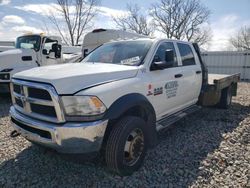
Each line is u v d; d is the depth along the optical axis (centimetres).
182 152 404
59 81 287
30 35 902
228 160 376
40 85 292
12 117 344
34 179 322
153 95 382
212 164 363
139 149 343
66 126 278
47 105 292
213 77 703
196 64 548
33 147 418
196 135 489
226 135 489
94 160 353
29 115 315
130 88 333
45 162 366
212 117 635
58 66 366
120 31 1084
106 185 309
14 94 345
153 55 402
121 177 326
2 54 781
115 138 307
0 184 310
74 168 349
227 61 1978
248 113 683
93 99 286
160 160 374
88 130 280
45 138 294
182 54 497
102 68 342
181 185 311
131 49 421
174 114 479
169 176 330
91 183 313
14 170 344
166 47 448
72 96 283
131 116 333
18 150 409
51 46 923
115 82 321
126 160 328
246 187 306
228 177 329
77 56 998
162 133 500
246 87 1361
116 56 420
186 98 505
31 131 310
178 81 454
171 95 436
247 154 399
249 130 525
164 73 414
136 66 376
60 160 371
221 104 726
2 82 774
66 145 281
